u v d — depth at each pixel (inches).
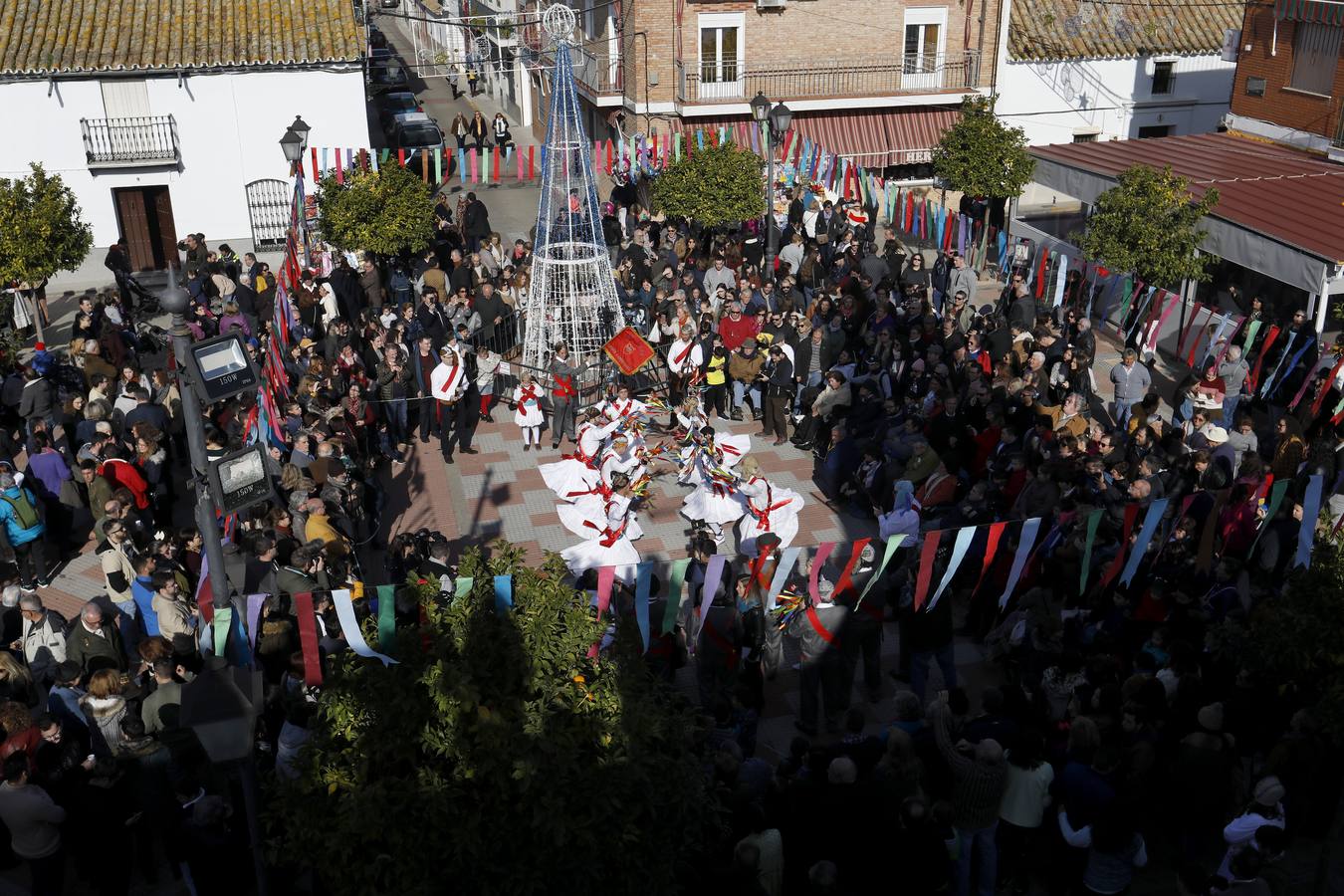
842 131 1223.5
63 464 560.7
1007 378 617.0
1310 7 917.2
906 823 323.0
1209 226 788.6
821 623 428.5
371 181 868.0
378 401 667.4
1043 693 412.5
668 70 1185.4
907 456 575.8
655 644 429.1
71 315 941.2
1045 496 495.8
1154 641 425.1
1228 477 544.4
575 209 787.4
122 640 452.8
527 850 270.1
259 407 518.6
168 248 1074.1
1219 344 675.4
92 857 355.3
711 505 575.8
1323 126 930.7
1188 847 366.9
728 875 302.0
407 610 374.6
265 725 392.8
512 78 1683.1
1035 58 1220.5
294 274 766.5
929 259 1072.2
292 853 282.8
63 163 1019.9
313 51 1037.8
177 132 1037.2
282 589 434.9
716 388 723.4
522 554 307.6
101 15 1043.3
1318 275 707.4
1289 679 354.3
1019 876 369.4
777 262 909.8
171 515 599.8
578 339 745.6
